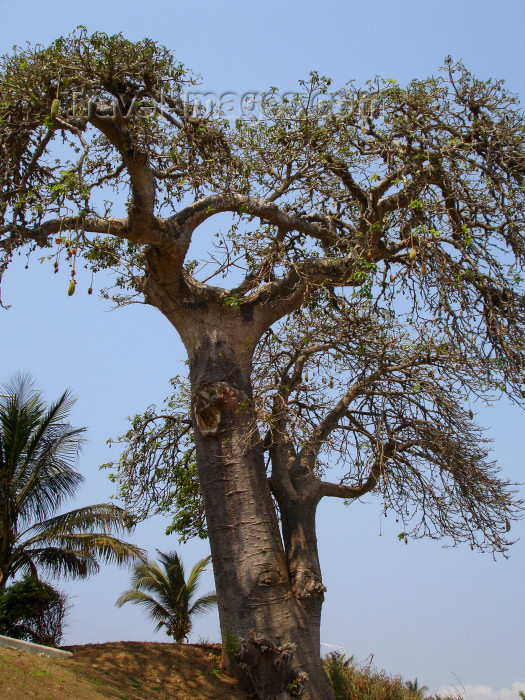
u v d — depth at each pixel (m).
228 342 12.55
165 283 12.58
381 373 12.74
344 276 12.97
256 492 11.66
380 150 12.66
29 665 9.66
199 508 16.11
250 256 13.58
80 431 18.59
